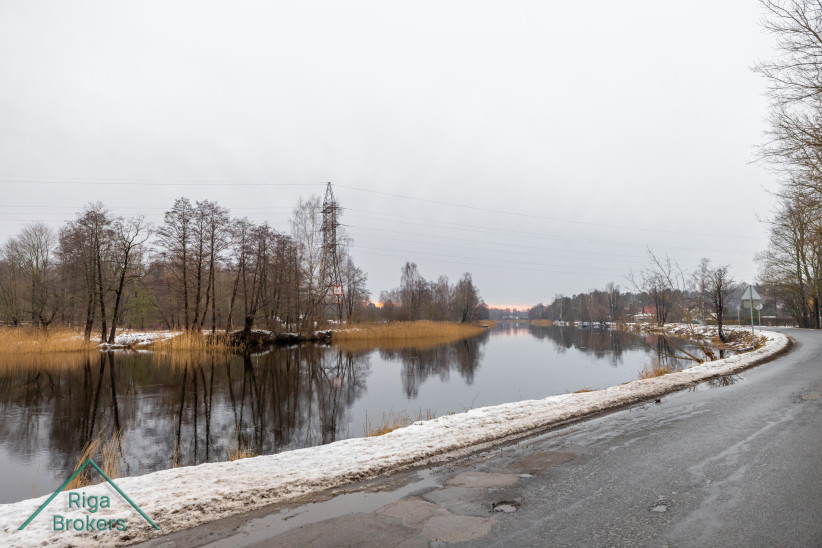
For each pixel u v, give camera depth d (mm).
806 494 4371
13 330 35844
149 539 3902
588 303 126875
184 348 36688
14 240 48938
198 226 41781
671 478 5016
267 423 14438
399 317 73062
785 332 32500
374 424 13602
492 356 33531
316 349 39469
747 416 7988
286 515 4344
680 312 22203
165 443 12367
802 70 11781
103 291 39906
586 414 8828
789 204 17578
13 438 12805
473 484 5102
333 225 49562
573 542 3596
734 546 3434
